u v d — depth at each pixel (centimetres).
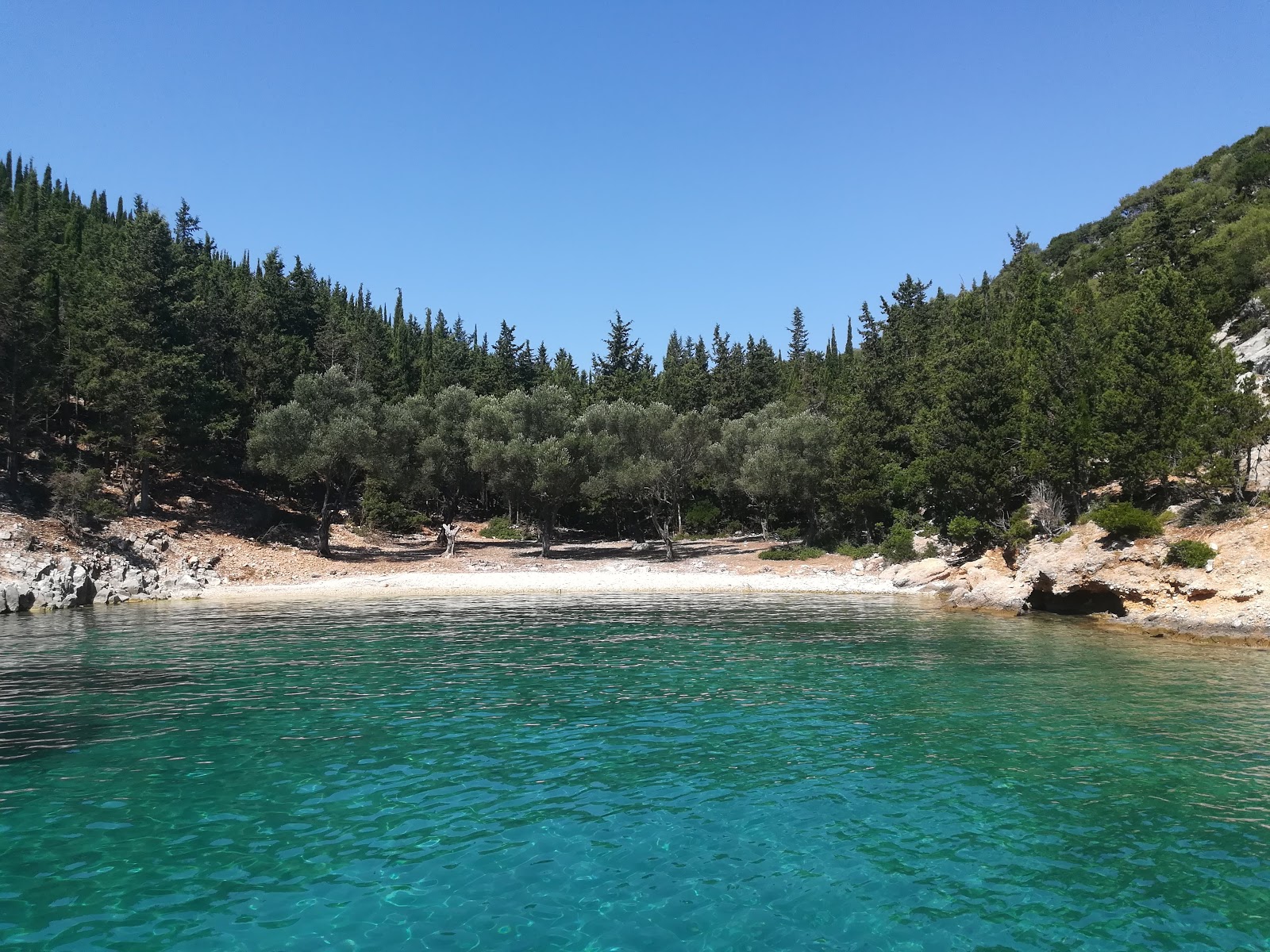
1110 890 949
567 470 6116
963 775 1348
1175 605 2955
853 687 2025
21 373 4550
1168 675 2144
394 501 7506
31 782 1303
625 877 977
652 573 5347
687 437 6462
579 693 1967
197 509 5719
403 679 2128
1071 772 1361
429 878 973
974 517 4584
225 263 9875
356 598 4228
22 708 1802
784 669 2266
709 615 3522
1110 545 3288
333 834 1102
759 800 1231
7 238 4838
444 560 5984
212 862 1015
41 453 5084
